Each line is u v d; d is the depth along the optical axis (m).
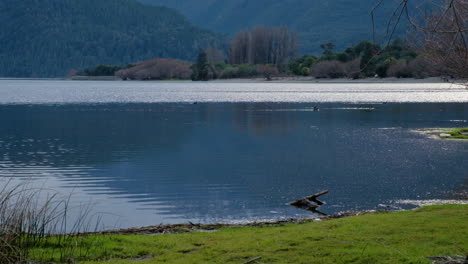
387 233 11.27
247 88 137.75
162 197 18.83
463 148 30.78
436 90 112.31
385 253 9.69
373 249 9.98
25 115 57.09
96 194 19.27
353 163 26.02
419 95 94.50
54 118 53.53
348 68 164.50
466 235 10.88
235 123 48.00
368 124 46.38
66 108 68.50
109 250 10.39
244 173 23.64
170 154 29.59
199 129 43.12
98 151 30.69
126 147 32.56
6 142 34.78
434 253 9.64
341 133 39.59
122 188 20.34
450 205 14.61
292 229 12.17
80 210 16.64
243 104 75.50
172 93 112.69
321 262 9.38
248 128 43.72
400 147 31.56
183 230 12.93
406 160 26.69
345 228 11.91
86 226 14.59
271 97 92.50
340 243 10.52
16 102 81.38
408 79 145.38
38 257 9.61
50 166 25.55
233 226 13.40
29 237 10.56
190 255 10.06
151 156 28.84
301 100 83.50
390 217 13.02
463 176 22.28
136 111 63.44
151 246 10.81
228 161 27.08
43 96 101.19
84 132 40.94
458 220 12.33
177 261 9.65
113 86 170.38
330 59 176.38
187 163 26.42
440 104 72.06
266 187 20.53
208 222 15.39
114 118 53.66
